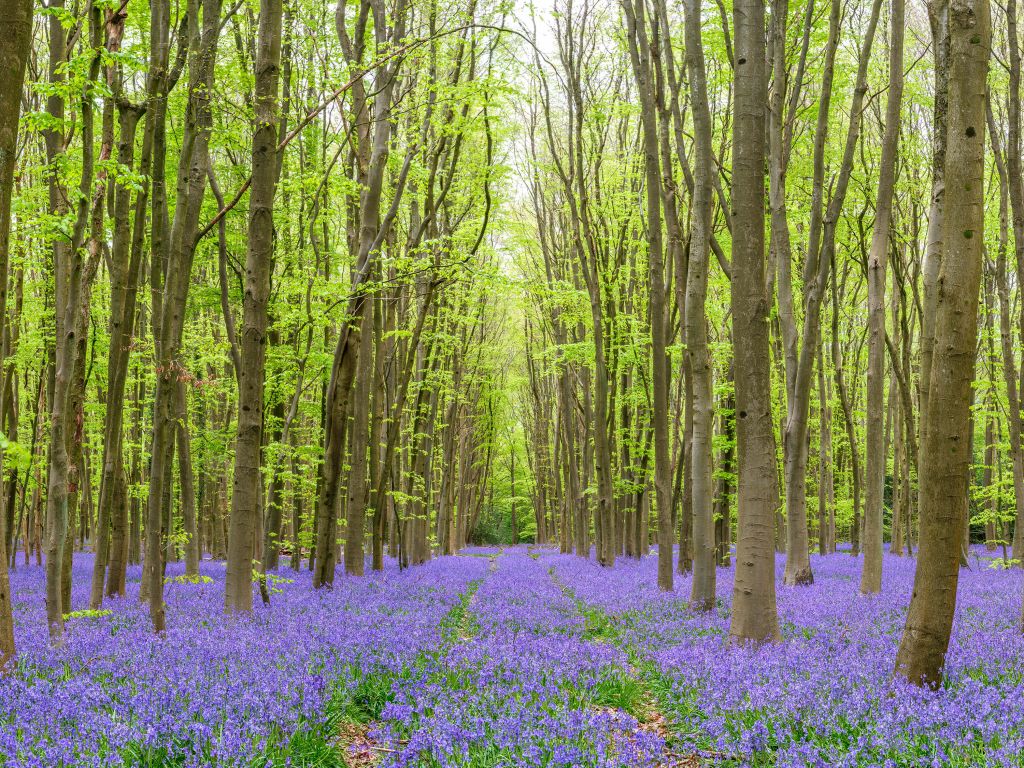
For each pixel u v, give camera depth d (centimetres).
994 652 1038
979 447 4516
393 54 1394
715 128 2433
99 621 1301
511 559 4041
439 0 2033
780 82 1892
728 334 2939
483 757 647
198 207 1412
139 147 1956
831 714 751
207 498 3541
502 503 8394
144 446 2692
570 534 5041
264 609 1445
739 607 1154
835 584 2145
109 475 1462
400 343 3116
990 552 4153
